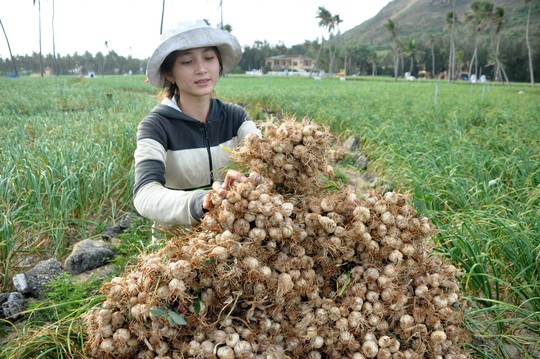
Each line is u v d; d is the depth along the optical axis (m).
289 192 1.94
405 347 1.82
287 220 1.69
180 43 2.09
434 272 1.93
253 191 1.63
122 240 3.53
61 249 3.63
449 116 9.23
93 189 4.37
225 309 1.70
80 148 5.37
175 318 1.56
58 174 4.44
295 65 106.50
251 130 2.42
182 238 1.81
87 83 29.70
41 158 4.82
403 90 23.19
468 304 2.73
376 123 8.42
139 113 9.62
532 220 3.27
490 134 6.91
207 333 1.64
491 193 4.37
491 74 74.44
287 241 1.74
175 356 1.62
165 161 2.26
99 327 1.63
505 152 5.75
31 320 2.56
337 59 86.81
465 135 6.94
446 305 1.84
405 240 1.83
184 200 1.82
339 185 2.06
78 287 2.64
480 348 2.38
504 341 2.53
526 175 4.59
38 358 1.95
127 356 1.70
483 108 11.17
